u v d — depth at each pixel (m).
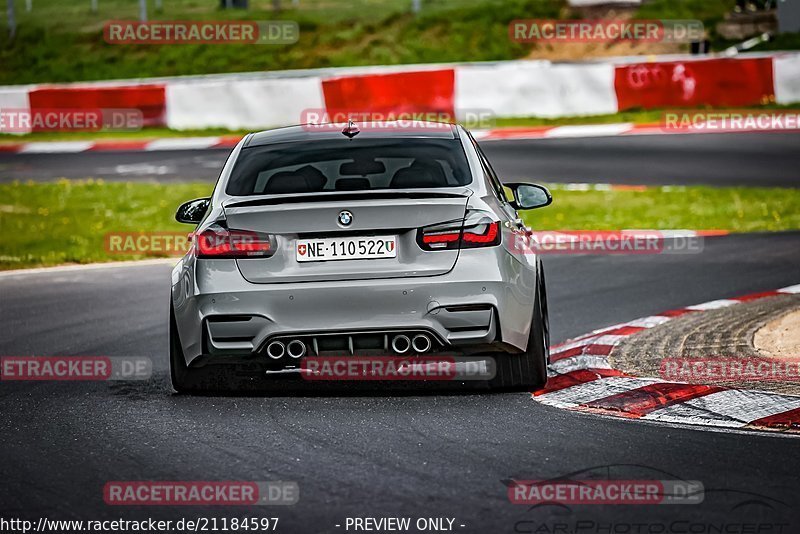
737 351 26.70
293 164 24.27
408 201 22.08
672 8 121.25
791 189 61.97
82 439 20.72
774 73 92.81
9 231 55.75
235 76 105.69
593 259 43.94
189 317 22.44
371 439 20.02
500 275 22.03
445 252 22.00
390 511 16.12
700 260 42.66
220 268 22.22
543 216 56.25
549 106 94.00
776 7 113.69
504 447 19.30
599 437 19.84
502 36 123.62
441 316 21.83
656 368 25.20
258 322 21.92
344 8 136.00
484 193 23.17
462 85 93.19
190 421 21.81
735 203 57.88
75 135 100.88
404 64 120.62
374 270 21.94
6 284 41.97
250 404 23.03
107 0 151.12
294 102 96.25
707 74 93.19
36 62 130.12
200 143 92.81
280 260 22.09
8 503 17.00
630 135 85.81
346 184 23.41
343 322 21.80
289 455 19.17
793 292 34.97
